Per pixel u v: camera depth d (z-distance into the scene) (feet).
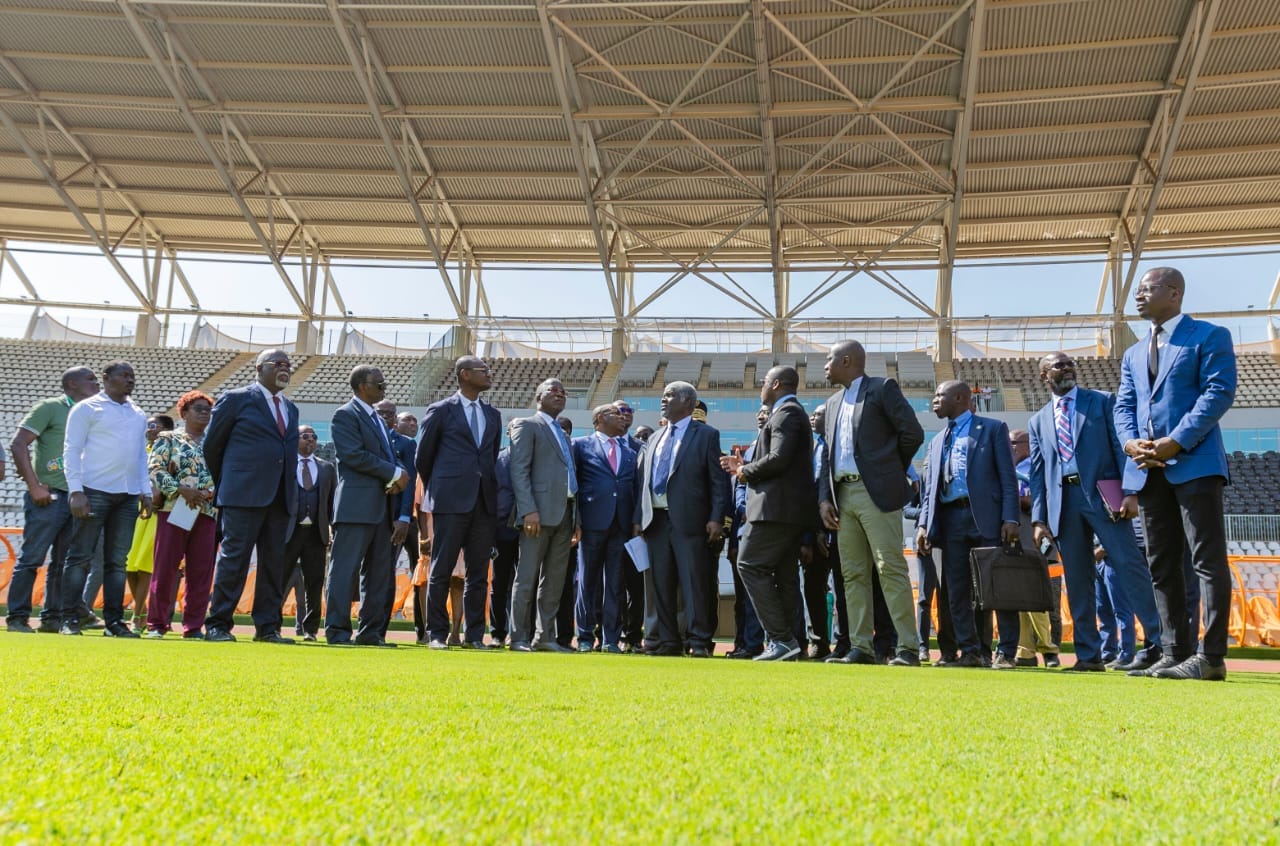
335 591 15.37
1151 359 12.09
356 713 4.15
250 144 61.41
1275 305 71.20
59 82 56.03
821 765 3.01
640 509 17.60
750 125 56.85
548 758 2.99
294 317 78.33
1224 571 11.07
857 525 14.62
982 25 45.37
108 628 15.87
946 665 16.22
